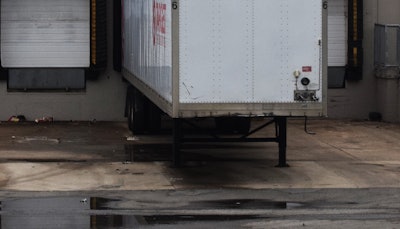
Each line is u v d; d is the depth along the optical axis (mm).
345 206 12492
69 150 18172
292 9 14516
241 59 14438
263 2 14430
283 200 12969
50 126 22516
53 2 23531
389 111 23812
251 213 11883
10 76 23594
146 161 16766
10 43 23516
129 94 21562
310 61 14609
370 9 24484
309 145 19375
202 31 14297
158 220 11336
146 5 17781
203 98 14367
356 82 24438
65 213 11797
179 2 14211
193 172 15516
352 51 24188
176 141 15891
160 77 15781
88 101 23828
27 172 15336
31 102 23656
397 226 11016
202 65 14328
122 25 23047
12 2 23438
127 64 21781
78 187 14000
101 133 21203
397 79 23656
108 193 13477
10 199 12922
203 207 12328
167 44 14789
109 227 10859
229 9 14336
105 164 16328
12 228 10812
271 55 14508
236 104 14461
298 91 14602
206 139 15898
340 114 24422
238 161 16891
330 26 24250
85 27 23656
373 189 14031
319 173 15586
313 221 11336
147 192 13586
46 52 23594
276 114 14578
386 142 20000
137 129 20734
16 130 21547
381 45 24000
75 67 23703
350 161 17109
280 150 16172
